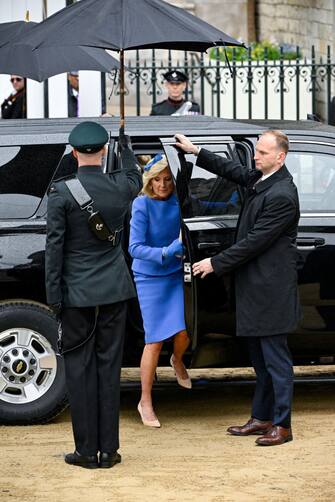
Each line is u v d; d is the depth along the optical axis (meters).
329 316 13.68
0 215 13.73
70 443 13.22
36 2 25.03
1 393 13.81
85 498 11.30
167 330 13.48
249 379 16.27
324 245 13.61
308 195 13.82
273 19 39.91
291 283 12.73
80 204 11.80
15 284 13.62
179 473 12.05
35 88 24.92
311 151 13.87
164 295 13.55
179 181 13.28
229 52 31.92
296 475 11.95
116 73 16.98
